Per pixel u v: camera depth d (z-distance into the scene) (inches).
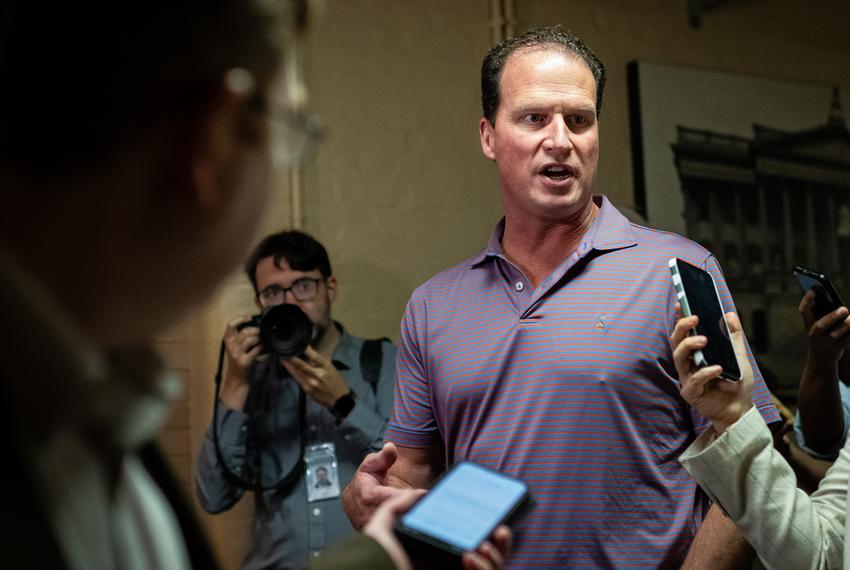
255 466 99.1
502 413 65.7
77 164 18.1
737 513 51.6
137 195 18.9
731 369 51.7
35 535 16.2
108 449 19.9
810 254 157.2
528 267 71.6
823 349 83.0
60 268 18.7
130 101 18.3
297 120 21.2
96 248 18.8
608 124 145.5
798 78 163.6
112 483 20.5
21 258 18.3
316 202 123.8
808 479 94.1
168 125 18.9
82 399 18.2
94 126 18.0
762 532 50.8
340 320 123.3
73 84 17.8
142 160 18.8
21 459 16.4
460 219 132.9
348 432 96.7
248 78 19.5
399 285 127.6
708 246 148.9
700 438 53.1
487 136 77.5
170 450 112.9
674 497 63.1
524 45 73.7
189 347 115.0
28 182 18.0
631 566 61.4
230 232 20.6
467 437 67.4
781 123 158.4
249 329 98.3
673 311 65.3
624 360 63.9
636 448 62.8
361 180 127.0
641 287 66.4
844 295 160.4
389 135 129.5
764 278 152.5
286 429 100.2
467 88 136.0
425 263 129.6
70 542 18.4
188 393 114.3
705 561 59.6
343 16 128.5
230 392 98.8
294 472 98.0
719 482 51.5
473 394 66.9
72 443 18.8
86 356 18.2
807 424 86.0
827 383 84.2
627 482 62.4
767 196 155.0
